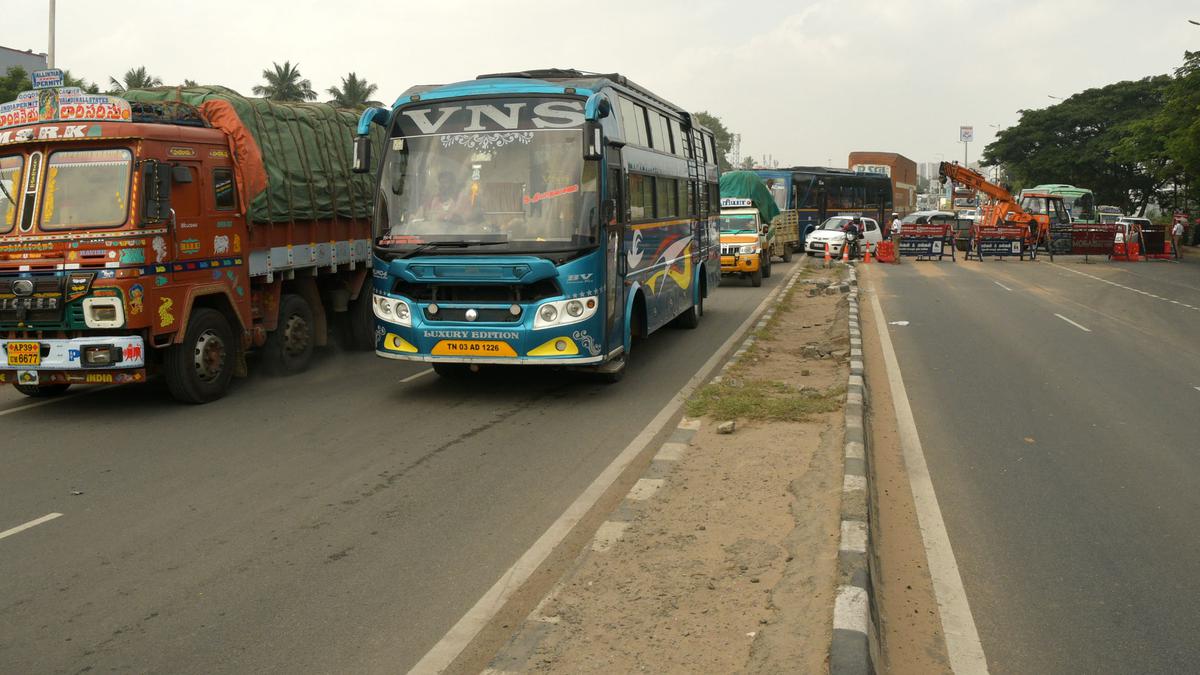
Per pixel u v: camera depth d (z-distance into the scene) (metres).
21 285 8.79
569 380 11.22
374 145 13.48
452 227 9.57
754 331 14.70
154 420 9.19
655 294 12.70
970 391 10.67
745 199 26.16
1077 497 6.75
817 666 4.00
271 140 11.02
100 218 8.88
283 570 5.37
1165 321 17.30
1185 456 7.85
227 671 4.20
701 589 4.84
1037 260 36.50
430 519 6.25
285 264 11.25
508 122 9.73
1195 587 5.14
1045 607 4.88
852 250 36.84
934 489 6.96
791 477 6.77
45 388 10.55
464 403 9.95
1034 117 62.62
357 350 13.65
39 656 4.35
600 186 9.68
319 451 7.98
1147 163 42.31
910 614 4.82
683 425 8.49
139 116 9.27
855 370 10.95
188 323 9.63
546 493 6.81
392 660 4.31
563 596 4.78
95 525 6.13
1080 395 10.45
